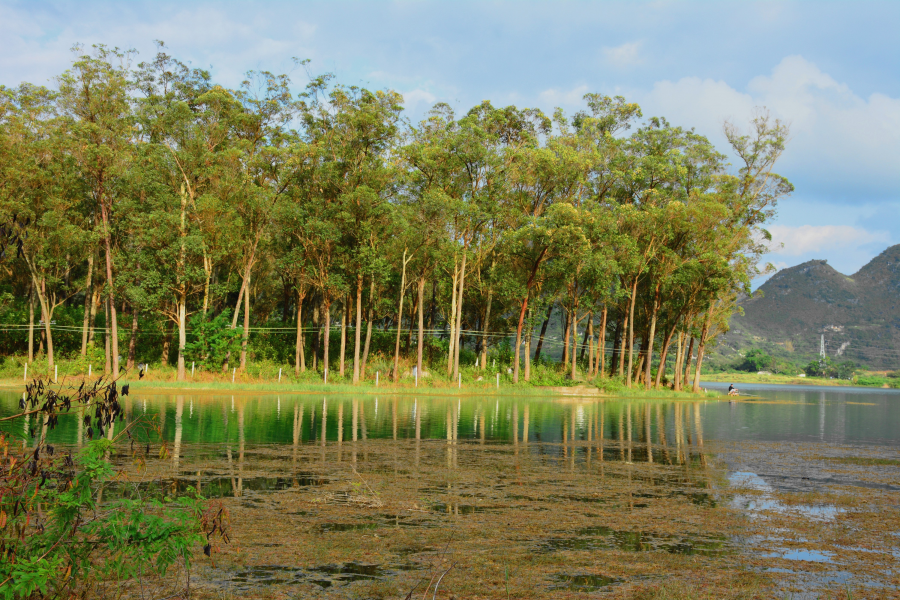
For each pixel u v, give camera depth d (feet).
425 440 66.69
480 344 213.46
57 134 150.41
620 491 42.11
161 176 151.33
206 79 162.50
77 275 192.65
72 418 70.74
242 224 159.84
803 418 120.26
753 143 199.72
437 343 193.16
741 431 88.58
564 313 216.54
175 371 159.02
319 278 166.09
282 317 216.74
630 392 186.19
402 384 173.68
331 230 157.28
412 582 23.98
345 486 40.83
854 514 36.86
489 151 174.50
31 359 156.15
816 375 652.07
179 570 24.88
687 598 22.85
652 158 191.62
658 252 192.85
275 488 39.81
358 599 22.15
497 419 95.91
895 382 578.25
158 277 148.36
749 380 548.31
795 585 24.67
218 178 155.22
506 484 43.45
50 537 19.90
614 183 201.77
